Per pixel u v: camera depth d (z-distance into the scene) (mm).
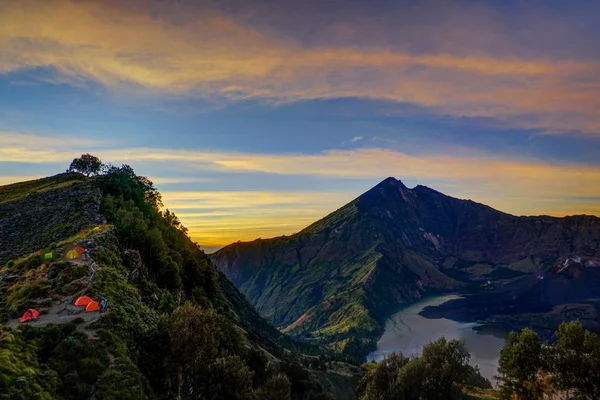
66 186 122250
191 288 117812
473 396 88375
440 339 85688
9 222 101375
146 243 93375
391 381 86938
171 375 51969
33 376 37031
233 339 93375
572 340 67625
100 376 41625
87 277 61562
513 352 72375
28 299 55250
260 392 68062
